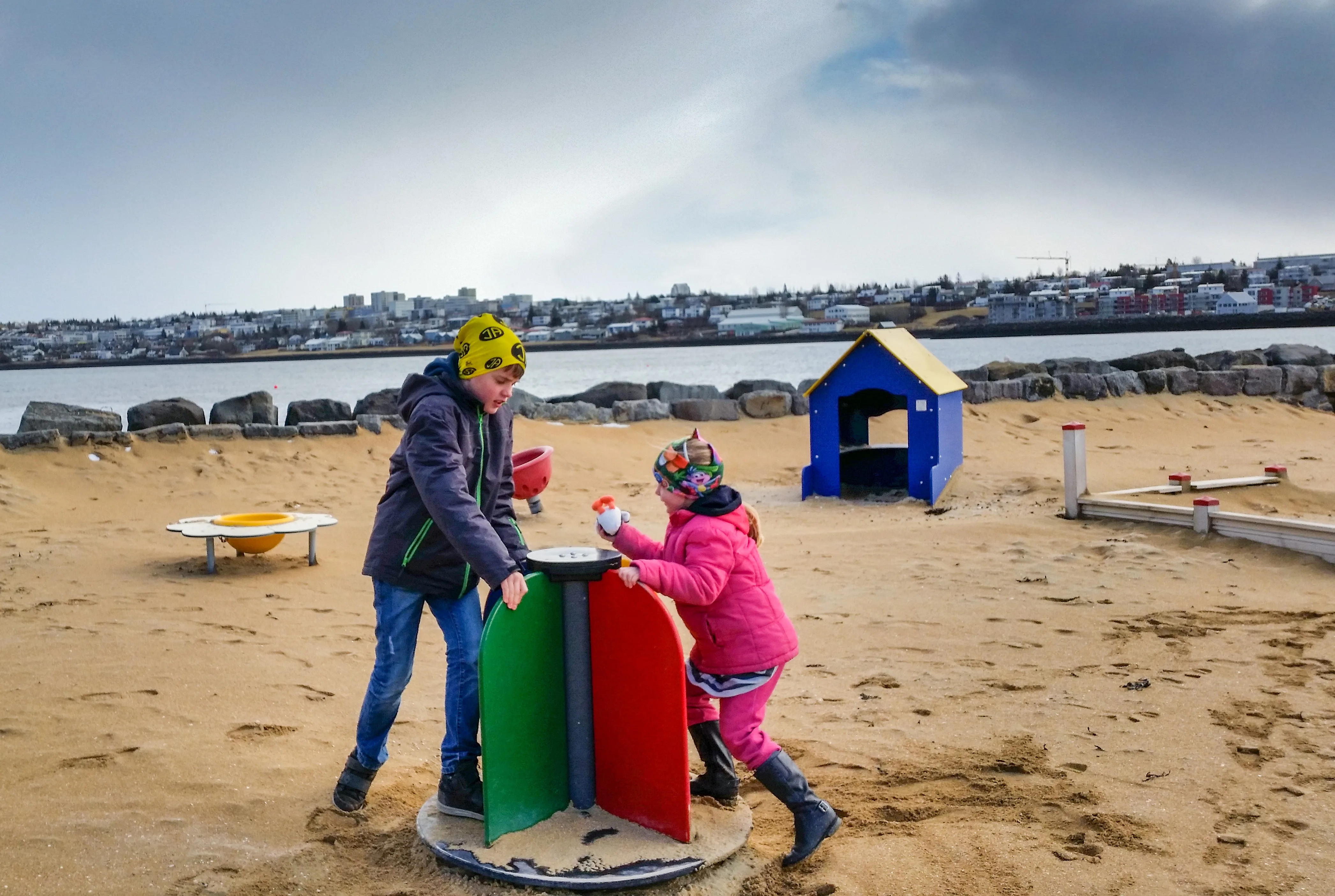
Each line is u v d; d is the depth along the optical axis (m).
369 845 3.57
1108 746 4.46
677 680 3.43
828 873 3.38
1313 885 3.24
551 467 11.19
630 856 3.36
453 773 3.64
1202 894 3.20
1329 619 6.35
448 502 3.40
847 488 12.52
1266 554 7.97
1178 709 4.88
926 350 12.26
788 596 7.47
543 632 3.56
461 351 3.65
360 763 3.77
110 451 12.11
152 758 4.13
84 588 7.24
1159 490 10.12
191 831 3.57
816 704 5.20
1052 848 3.52
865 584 7.73
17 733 4.35
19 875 3.24
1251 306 147.75
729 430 16.34
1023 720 4.83
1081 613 6.68
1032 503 10.73
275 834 3.59
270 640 6.10
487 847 3.41
